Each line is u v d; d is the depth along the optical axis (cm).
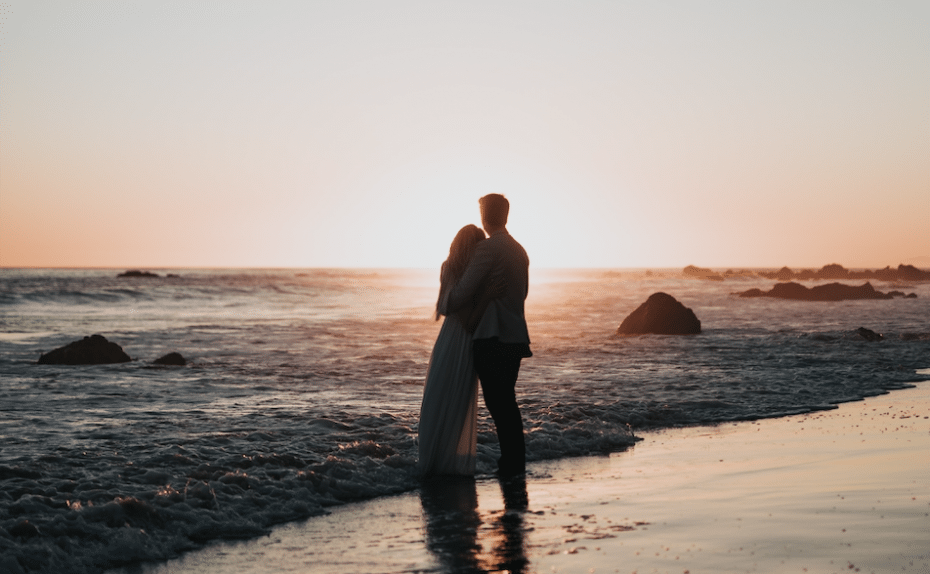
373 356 1487
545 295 5319
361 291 6419
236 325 2459
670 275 15125
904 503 357
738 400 827
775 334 1914
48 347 1686
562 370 1173
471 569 288
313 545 335
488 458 536
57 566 305
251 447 560
